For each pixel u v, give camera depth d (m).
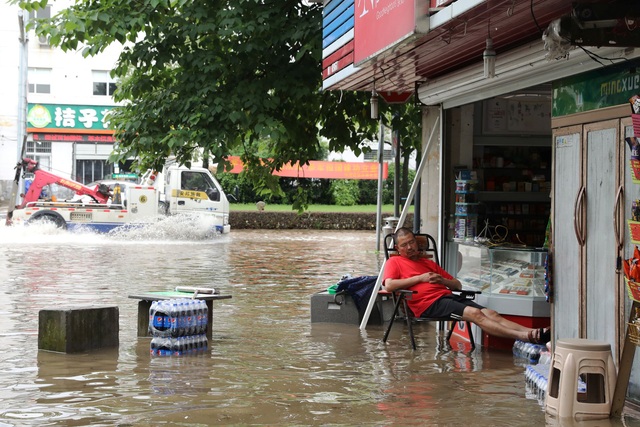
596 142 7.00
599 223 6.96
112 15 13.43
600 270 6.95
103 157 49.34
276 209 43.16
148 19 13.71
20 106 33.75
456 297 9.20
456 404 6.59
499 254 9.37
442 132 10.70
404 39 7.34
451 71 9.80
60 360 8.17
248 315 11.56
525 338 8.54
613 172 6.77
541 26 7.15
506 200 12.02
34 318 10.74
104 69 48.84
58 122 48.59
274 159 15.29
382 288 10.88
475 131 11.40
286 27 13.42
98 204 27.48
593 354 6.18
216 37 13.91
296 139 14.57
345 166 45.12
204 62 13.54
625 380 6.14
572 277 7.40
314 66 13.66
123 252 22.08
